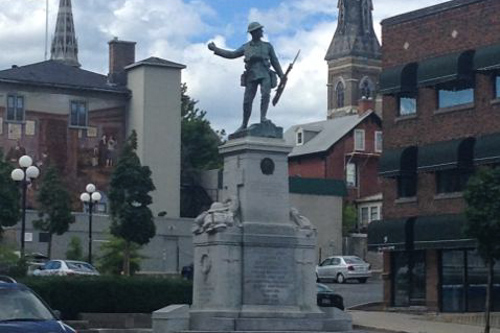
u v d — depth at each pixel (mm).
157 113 77875
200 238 28641
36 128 76625
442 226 45719
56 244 65938
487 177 34281
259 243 28359
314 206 81688
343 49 182000
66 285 35688
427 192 47688
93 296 36031
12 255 44719
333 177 89938
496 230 33969
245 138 28891
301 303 28719
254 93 29812
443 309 46312
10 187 52938
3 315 19859
